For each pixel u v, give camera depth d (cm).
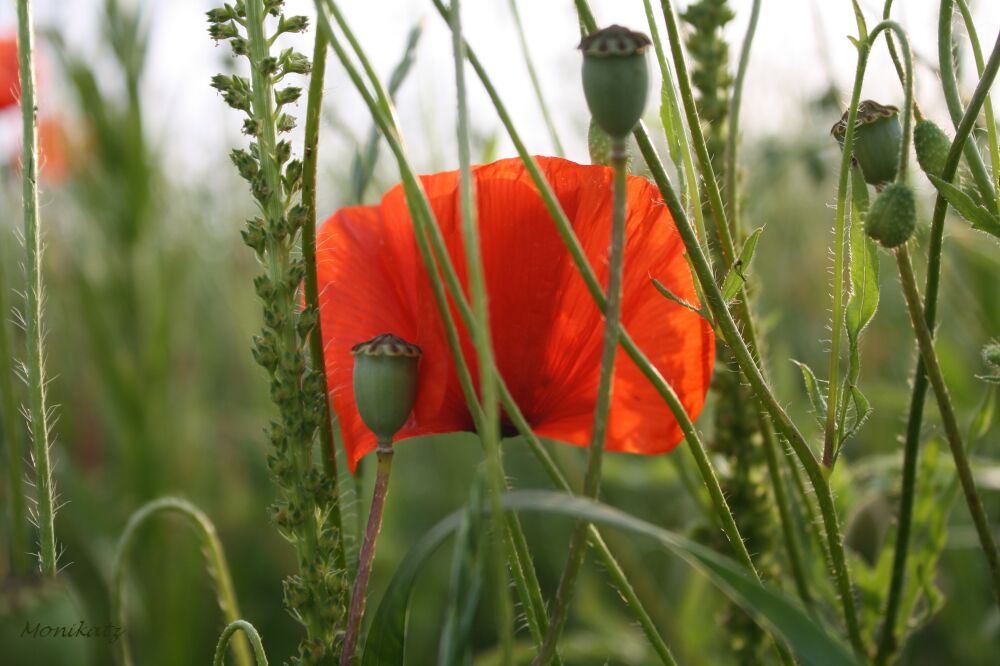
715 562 30
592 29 37
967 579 68
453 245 36
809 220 97
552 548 88
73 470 82
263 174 36
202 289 117
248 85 36
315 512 36
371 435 38
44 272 100
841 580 39
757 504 47
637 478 68
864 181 37
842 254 37
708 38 47
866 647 44
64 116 89
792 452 41
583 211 36
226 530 95
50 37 88
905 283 37
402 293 38
